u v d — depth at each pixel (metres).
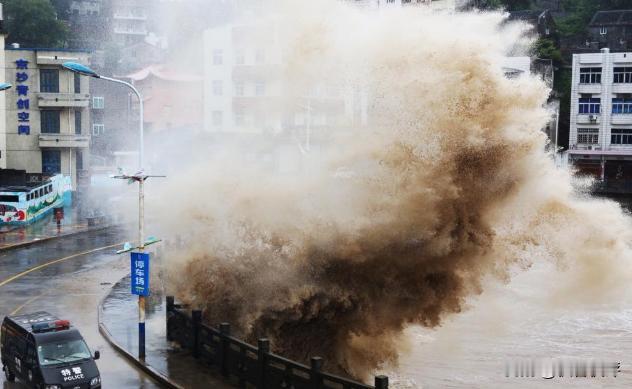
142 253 22.83
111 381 21.22
